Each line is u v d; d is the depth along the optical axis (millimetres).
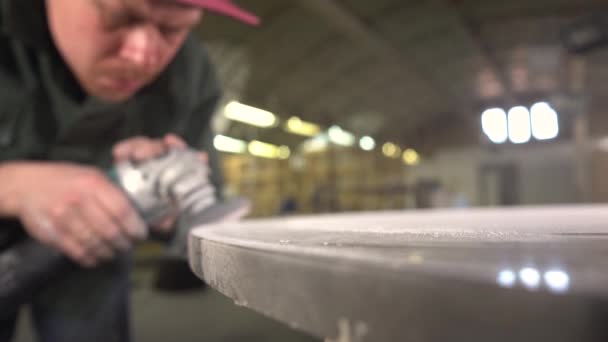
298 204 7547
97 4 508
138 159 592
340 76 8555
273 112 8859
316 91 9078
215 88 930
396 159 8680
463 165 12828
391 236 188
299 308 128
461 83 9703
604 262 107
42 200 539
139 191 561
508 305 87
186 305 2842
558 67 8383
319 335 121
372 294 109
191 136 912
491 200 11914
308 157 7758
